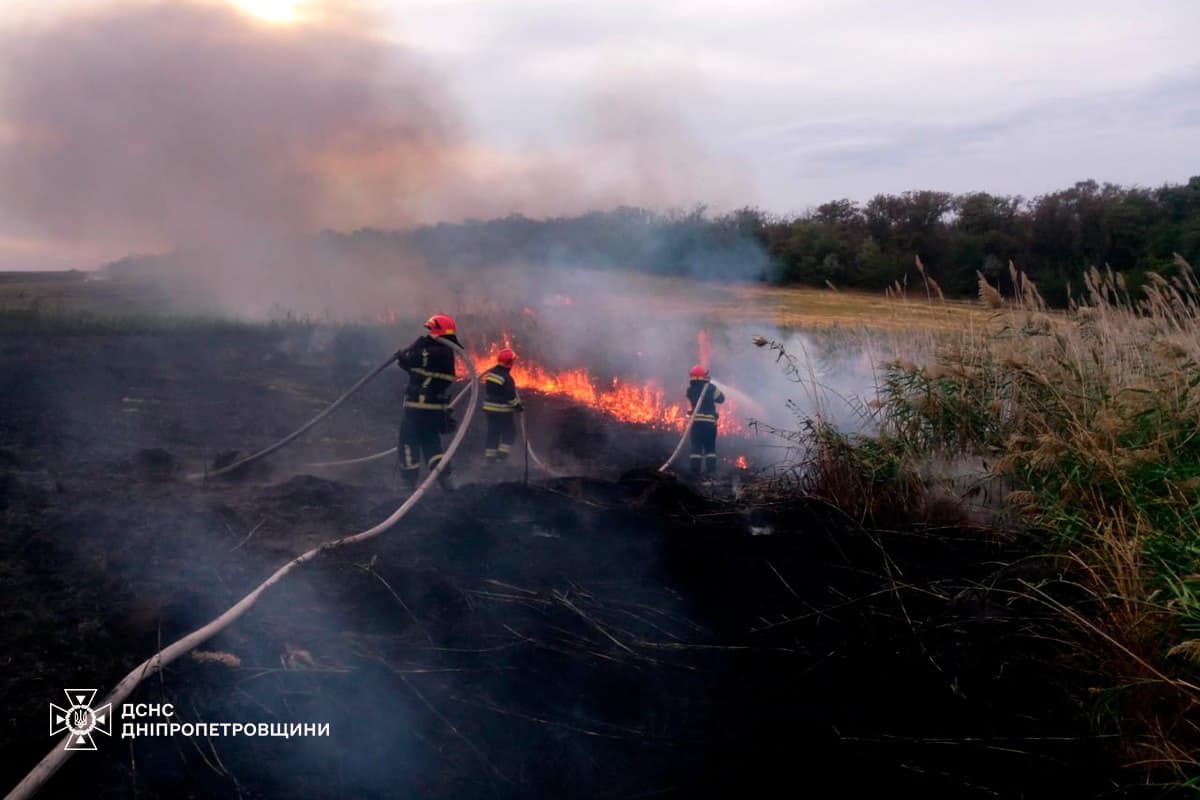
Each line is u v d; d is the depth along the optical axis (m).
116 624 4.04
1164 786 3.31
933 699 4.08
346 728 3.58
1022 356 6.35
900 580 5.13
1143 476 4.77
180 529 5.34
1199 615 3.63
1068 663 4.14
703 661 4.37
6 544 4.84
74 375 10.98
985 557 5.52
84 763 3.17
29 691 3.49
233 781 3.21
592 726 3.81
